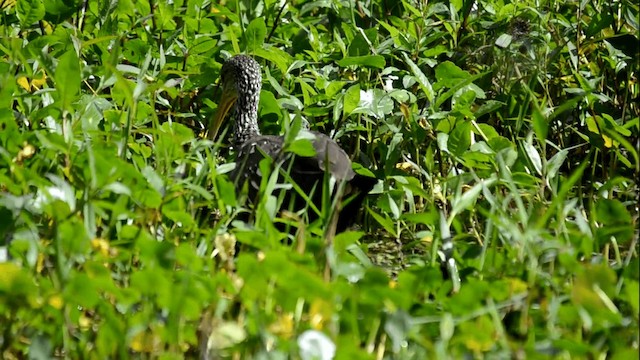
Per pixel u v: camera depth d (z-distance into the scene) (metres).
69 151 9.84
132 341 8.30
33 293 8.06
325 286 7.84
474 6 16.38
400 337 7.85
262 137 12.52
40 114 10.92
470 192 9.70
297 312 8.22
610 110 14.23
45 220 9.63
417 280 8.47
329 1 15.61
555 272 9.52
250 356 8.16
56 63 10.80
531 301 8.70
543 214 9.76
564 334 8.58
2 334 8.46
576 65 14.00
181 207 9.67
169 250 8.54
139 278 7.95
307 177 11.28
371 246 12.45
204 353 8.51
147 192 9.41
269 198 9.63
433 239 10.34
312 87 14.41
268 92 13.84
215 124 14.11
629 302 8.60
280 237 9.33
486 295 8.59
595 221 10.56
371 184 11.48
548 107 13.87
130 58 14.11
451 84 13.75
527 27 14.58
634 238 9.93
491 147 12.35
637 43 13.64
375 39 14.41
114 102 12.73
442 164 13.12
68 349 8.39
